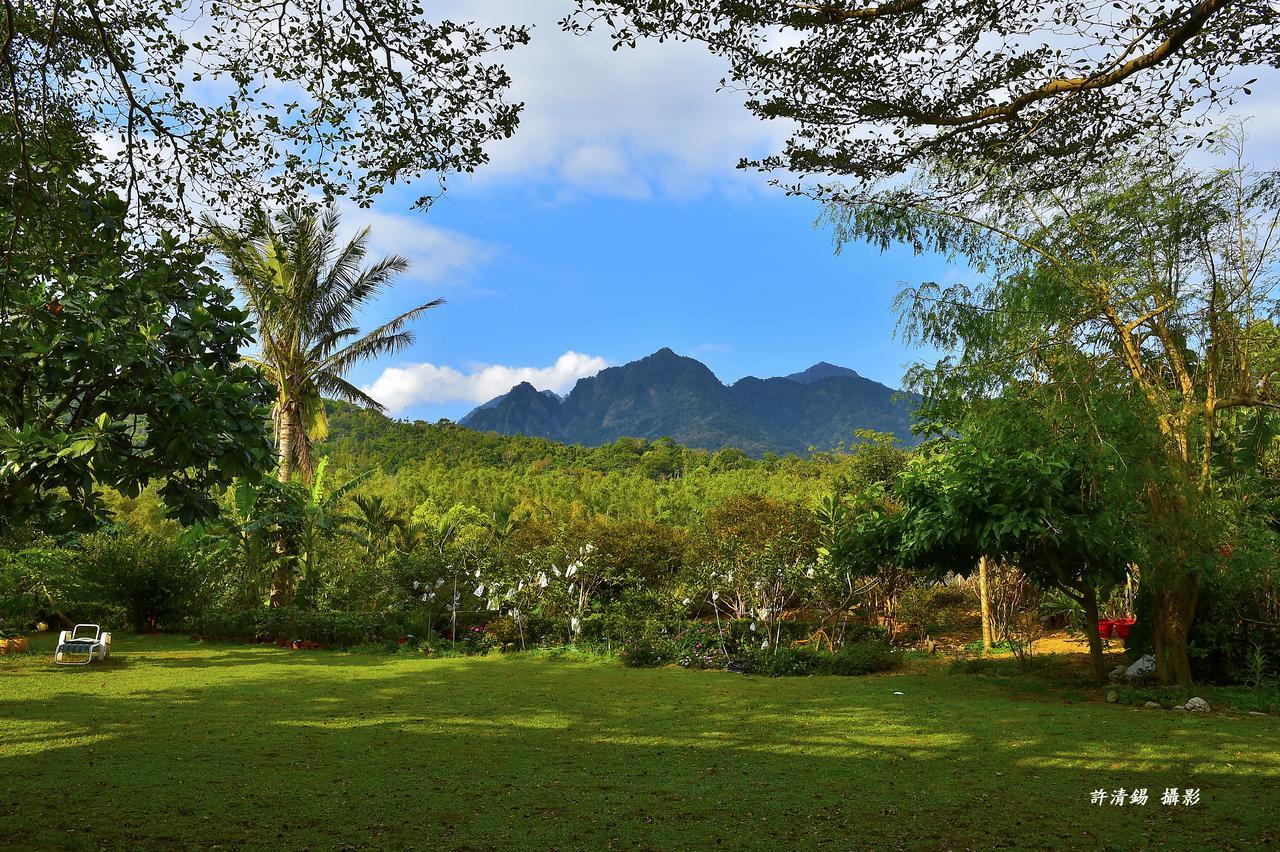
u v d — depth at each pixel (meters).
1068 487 9.08
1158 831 4.26
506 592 15.40
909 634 14.82
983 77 4.35
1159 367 8.76
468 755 6.09
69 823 4.31
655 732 7.04
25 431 3.72
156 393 3.91
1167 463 8.16
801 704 8.55
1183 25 3.83
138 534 19.59
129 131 4.67
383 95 4.64
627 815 4.57
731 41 4.42
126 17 4.56
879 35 4.28
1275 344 8.05
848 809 4.69
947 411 9.43
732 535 16.20
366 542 19.42
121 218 4.44
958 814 4.58
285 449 18.39
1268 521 9.34
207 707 8.17
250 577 17.81
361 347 19.50
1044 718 7.61
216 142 4.71
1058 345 8.59
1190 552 8.41
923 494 10.41
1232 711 7.86
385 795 4.95
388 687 9.73
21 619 15.30
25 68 4.69
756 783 5.29
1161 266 8.52
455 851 3.97
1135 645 10.21
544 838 4.16
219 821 4.40
